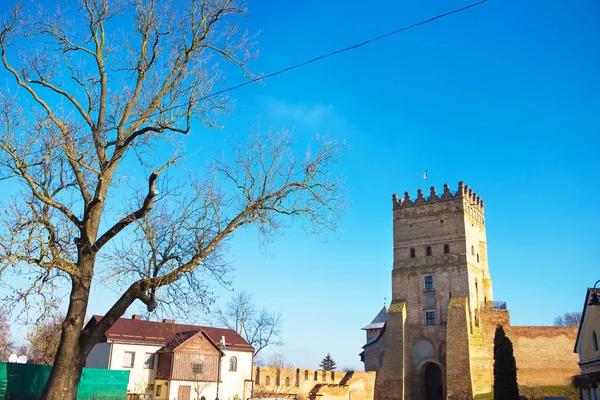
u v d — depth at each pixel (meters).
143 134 20.31
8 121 18.08
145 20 20.17
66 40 19.67
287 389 67.44
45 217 18.25
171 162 18.98
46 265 17.69
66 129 18.97
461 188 76.75
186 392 55.38
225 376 59.47
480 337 70.19
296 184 21.44
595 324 38.31
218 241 20.12
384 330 80.19
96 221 19.09
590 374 36.72
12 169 18.12
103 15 20.02
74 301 18.17
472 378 66.31
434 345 71.56
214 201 20.39
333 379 73.31
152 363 56.97
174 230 19.72
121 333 56.06
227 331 65.62
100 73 20.17
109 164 19.31
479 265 78.06
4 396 26.53
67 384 17.61
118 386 36.59
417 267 76.56
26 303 17.83
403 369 70.81
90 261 18.64
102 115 19.91
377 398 71.38
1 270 16.89
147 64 20.45
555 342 67.50
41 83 19.00
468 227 76.44
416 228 78.69
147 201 18.81
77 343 18.08
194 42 20.39
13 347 60.59
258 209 20.94
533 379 66.56
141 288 19.03
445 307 72.62
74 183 19.69
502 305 73.62
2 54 18.41
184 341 56.62
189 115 19.78
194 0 20.23
